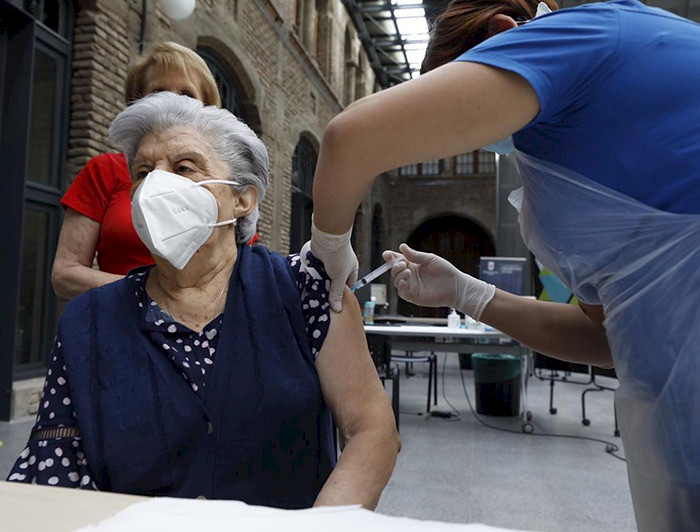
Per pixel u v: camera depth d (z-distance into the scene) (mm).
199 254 970
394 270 1293
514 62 681
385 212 20391
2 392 3828
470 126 667
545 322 1215
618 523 2562
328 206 776
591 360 1196
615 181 787
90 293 991
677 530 797
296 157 11469
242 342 925
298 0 11203
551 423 4770
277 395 896
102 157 1664
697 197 753
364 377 923
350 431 883
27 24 4090
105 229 1599
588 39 733
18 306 4133
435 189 21422
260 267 999
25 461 885
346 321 953
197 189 950
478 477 3219
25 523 509
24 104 4059
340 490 783
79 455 898
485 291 1256
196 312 967
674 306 788
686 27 800
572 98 751
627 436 890
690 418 770
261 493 894
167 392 884
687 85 745
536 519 2594
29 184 4172
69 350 920
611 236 824
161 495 874
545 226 911
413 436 4215
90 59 4598
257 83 8539
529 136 837
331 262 888
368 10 14180
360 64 16109
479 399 5137
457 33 887
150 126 1019
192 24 6375
